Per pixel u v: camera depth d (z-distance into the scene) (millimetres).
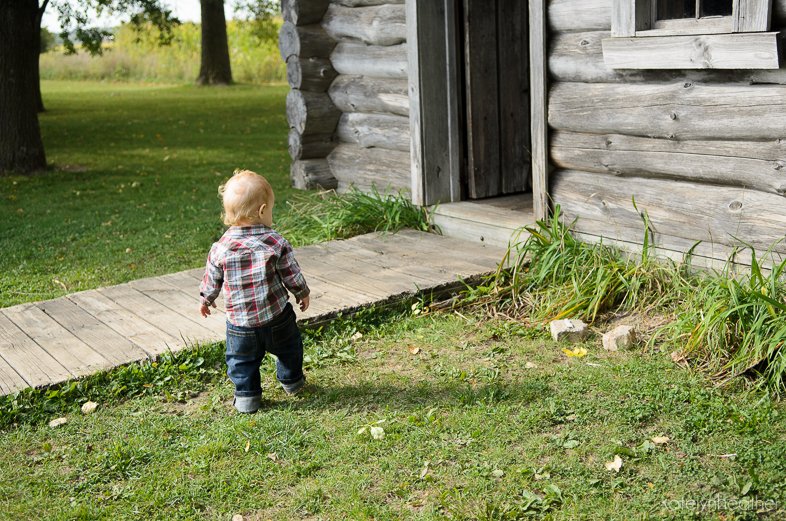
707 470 3430
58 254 7617
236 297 4055
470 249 6676
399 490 3352
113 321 5285
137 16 19422
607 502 3232
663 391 4188
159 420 4117
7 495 3469
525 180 8016
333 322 5223
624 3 5309
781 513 3117
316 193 8461
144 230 8516
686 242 5480
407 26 7363
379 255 6570
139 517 3279
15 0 11898
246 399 4148
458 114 7590
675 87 5262
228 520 3244
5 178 11805
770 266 4961
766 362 4348
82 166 13055
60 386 4344
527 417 3963
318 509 3293
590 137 5895
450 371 4566
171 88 31797
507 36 7629
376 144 8586
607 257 5711
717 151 5125
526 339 5047
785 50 4672
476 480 3424
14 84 12031
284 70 35906
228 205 4082
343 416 4098
